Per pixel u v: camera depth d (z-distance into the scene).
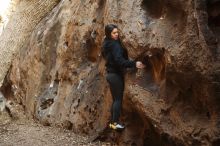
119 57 7.71
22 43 14.09
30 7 14.20
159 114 7.88
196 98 7.45
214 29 7.38
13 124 11.87
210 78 7.00
